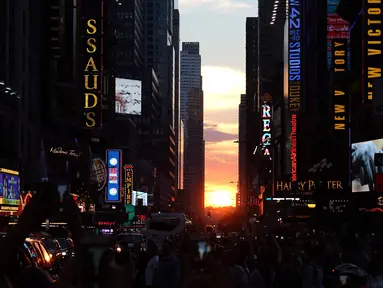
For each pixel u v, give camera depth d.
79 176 105.62
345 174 110.25
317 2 120.44
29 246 27.83
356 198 78.81
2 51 71.44
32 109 85.88
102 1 104.19
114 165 139.88
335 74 77.88
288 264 17.09
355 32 78.12
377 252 16.55
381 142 72.38
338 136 82.94
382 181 40.09
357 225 73.56
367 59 55.59
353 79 77.50
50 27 86.62
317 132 118.94
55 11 86.31
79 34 100.62
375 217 72.31
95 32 103.38
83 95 103.94
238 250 17.61
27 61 82.81
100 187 126.19
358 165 77.62
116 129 191.50
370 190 74.06
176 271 17.22
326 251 19.80
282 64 173.00
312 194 108.19
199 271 5.76
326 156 114.38
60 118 100.00
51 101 94.19
